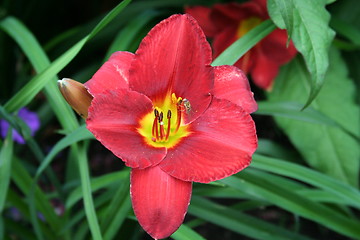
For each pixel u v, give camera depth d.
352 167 0.65
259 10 0.62
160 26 0.44
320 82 0.48
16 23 0.62
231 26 0.65
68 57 0.50
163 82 0.45
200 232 0.75
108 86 0.45
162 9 0.76
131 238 0.60
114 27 0.74
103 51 0.85
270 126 0.84
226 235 0.75
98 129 0.42
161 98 0.46
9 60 0.81
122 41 0.66
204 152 0.43
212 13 0.63
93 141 0.87
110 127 0.43
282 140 0.82
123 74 0.45
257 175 0.53
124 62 0.45
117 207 0.51
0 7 0.77
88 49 0.78
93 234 0.49
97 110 0.42
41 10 0.82
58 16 0.87
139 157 0.42
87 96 0.45
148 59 0.44
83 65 0.85
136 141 0.44
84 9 0.89
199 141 0.44
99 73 0.45
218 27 0.65
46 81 0.51
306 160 0.66
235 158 0.43
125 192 0.50
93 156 0.84
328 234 0.74
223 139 0.44
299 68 0.69
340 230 0.54
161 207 0.42
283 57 0.65
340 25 0.67
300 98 0.68
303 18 0.48
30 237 0.61
